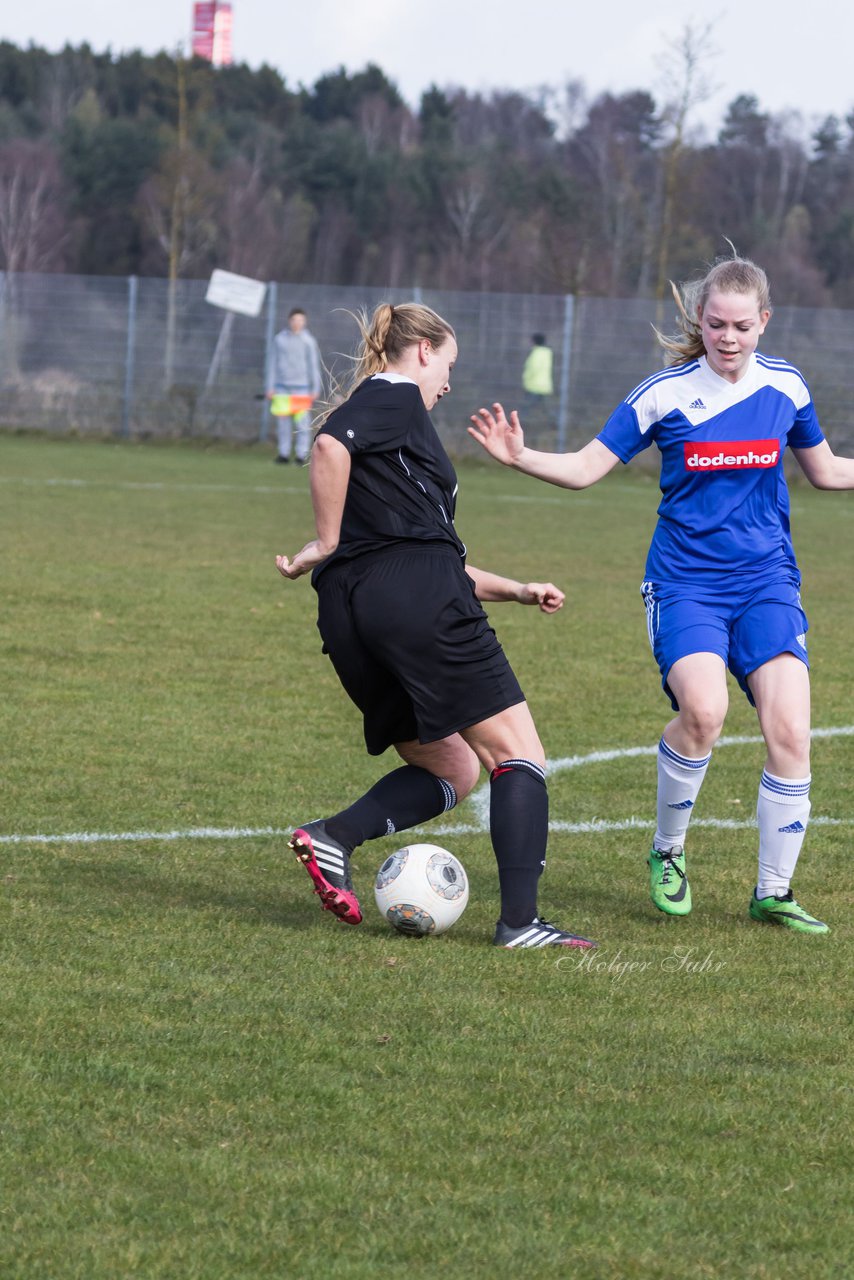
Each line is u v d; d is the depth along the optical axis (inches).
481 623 442.3
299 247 6250.0
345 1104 323.3
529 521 1781.5
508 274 5772.6
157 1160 295.6
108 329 3004.4
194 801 600.7
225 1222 272.8
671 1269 260.8
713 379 476.7
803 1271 261.3
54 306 3019.2
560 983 406.3
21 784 614.5
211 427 2950.3
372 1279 255.1
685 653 473.1
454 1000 389.4
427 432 444.8
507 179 6427.2
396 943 439.5
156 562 1295.5
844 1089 339.3
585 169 6702.8
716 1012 388.2
